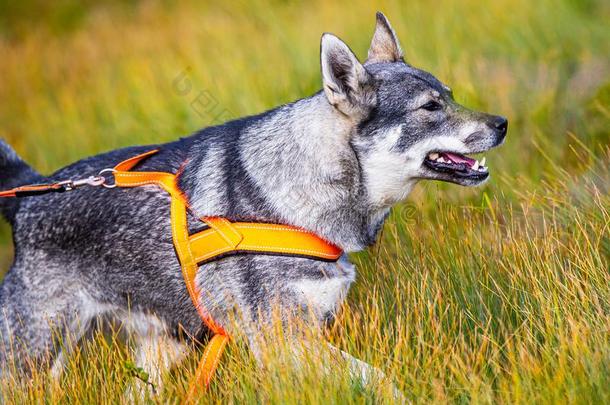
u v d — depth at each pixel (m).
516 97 10.45
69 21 21.61
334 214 6.43
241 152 6.57
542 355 5.81
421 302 6.53
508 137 9.70
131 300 6.82
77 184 6.69
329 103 6.42
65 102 14.68
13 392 6.45
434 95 6.60
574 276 6.40
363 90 6.42
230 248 6.36
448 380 5.93
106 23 20.27
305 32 14.41
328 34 6.24
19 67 17.94
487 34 12.67
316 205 6.37
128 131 12.58
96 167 7.02
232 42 15.04
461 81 10.55
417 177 6.67
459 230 7.66
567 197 7.76
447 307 6.35
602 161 8.33
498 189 8.52
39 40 20.06
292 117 6.52
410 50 11.84
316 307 6.40
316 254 6.34
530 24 12.48
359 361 6.00
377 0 14.92
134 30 18.84
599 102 9.88
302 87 11.62
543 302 6.18
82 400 6.37
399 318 6.27
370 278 7.29
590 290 6.31
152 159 6.92
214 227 6.41
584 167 8.77
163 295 6.69
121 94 14.17
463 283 6.88
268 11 16.38
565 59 11.31
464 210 7.90
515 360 5.81
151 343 6.98
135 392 6.31
